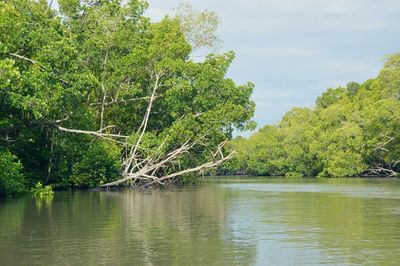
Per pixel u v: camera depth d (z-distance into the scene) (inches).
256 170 4008.4
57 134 1457.9
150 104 1676.9
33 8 1378.0
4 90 1058.1
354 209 906.7
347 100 4153.5
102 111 1640.0
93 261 443.5
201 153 1831.9
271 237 571.2
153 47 1723.7
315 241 547.5
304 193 1428.4
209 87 1697.8
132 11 1726.1
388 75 2881.4
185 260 448.1
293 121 4035.4
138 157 1745.8
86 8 1681.8
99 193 1396.4
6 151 1247.5
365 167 3090.6
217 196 1286.9
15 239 551.8
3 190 1179.3
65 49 1170.6
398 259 454.6
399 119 2780.5
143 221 717.9
